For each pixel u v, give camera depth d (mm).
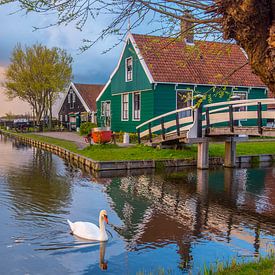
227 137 15906
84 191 11359
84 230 7176
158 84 22219
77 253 6457
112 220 8414
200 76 23219
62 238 7148
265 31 2957
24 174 14578
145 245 6848
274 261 4992
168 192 11289
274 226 8000
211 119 15219
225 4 3021
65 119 48125
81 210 9180
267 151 18609
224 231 7656
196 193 11172
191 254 6438
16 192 11125
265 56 2971
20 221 8148
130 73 25109
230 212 9078
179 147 18266
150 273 5691
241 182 12859
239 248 6711
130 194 11000
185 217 8656
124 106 26297
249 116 13336
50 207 9422
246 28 2996
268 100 12727
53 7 3570
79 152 18906
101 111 30219
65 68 44000
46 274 5672
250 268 5211
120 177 13859
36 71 43781
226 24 3166
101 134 19281
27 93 46312
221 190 11570
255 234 7484
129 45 24641
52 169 15922
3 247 6648
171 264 6027
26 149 25375
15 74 45812
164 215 8812
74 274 5695
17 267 5895
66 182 12820
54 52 43812
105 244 6879
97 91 44281
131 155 16875
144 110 23266
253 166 16578
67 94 46969
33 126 46438
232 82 23438
